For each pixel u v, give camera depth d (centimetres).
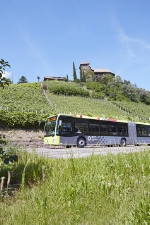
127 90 8625
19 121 2719
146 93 8994
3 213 311
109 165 567
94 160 663
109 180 427
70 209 319
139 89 9150
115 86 9025
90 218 304
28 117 2797
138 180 428
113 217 298
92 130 1848
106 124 1981
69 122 1725
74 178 444
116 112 5791
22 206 319
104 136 1923
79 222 292
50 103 5059
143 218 267
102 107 5972
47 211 297
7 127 2669
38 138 2573
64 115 1714
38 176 520
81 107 5272
